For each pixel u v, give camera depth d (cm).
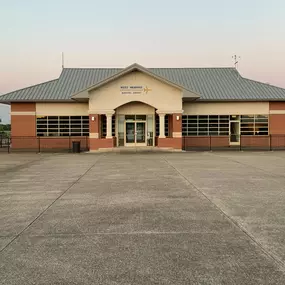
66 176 1314
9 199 888
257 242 534
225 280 403
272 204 804
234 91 3297
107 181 1177
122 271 430
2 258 479
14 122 3148
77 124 3178
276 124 3247
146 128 3066
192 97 2864
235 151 2759
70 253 495
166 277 412
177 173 1371
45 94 3186
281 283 395
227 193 942
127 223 651
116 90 2797
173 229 609
